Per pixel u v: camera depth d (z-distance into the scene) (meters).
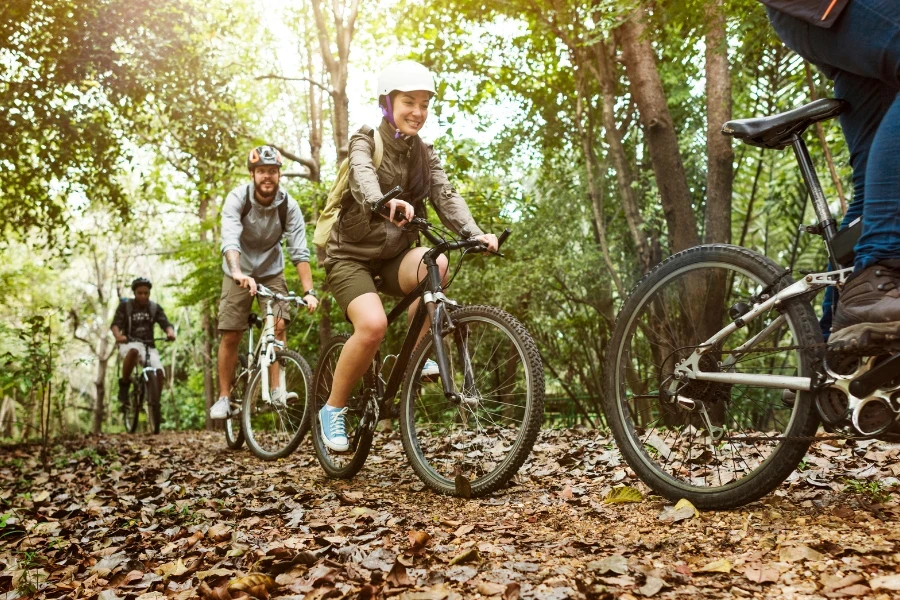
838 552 1.78
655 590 1.62
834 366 1.98
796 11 1.94
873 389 1.87
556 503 2.67
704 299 2.44
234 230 4.92
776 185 8.49
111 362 24.97
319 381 3.88
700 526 2.17
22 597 2.05
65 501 3.82
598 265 9.02
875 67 1.84
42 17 8.86
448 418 3.13
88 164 10.28
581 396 9.35
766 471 2.18
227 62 10.11
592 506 2.55
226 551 2.29
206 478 4.07
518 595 1.66
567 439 4.76
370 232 3.16
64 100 9.58
